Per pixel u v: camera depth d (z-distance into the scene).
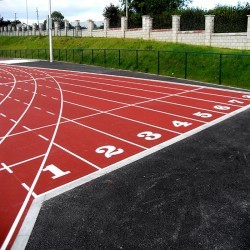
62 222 6.55
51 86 23.80
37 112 15.93
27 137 12.05
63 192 7.80
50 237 6.09
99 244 5.86
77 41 47.00
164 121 13.70
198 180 8.20
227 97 18.42
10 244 5.92
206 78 24.61
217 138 11.32
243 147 10.39
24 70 35.41
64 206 7.16
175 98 18.31
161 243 5.84
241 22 29.86
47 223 6.54
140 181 8.23
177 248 5.70
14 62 45.06
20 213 6.96
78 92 21.05
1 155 10.30
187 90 20.64
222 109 15.59
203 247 5.70
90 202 7.29
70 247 5.80
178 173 8.62
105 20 46.56
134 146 10.77
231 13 30.88
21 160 9.87
